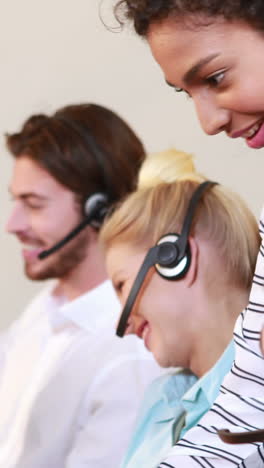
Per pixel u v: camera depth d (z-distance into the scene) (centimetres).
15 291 284
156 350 131
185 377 136
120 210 134
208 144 253
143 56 264
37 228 208
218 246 127
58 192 207
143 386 180
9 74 282
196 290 127
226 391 95
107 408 180
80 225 205
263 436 90
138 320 132
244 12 89
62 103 276
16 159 212
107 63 269
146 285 129
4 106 283
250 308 90
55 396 190
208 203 129
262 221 93
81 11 272
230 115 95
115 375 183
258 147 97
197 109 96
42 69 278
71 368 189
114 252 134
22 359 219
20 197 211
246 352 91
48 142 207
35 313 227
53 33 276
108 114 213
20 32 279
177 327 128
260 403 92
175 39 93
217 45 91
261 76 91
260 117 94
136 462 132
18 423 202
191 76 94
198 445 96
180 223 129
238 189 249
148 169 138
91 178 206
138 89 265
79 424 187
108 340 188
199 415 122
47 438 189
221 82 93
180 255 126
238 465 94
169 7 92
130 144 211
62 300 224
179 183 133
